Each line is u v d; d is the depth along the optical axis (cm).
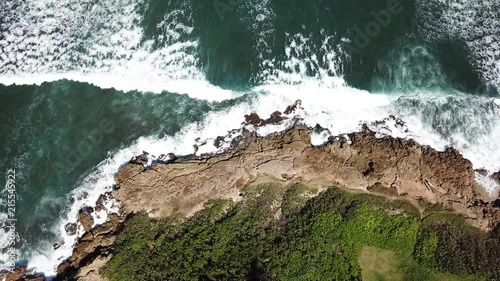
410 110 3719
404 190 3403
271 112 3725
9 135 3769
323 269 3158
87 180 3631
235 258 3197
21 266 3444
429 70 3847
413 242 3253
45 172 3669
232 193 3441
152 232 3347
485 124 3662
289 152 3512
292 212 3381
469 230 3316
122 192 3500
